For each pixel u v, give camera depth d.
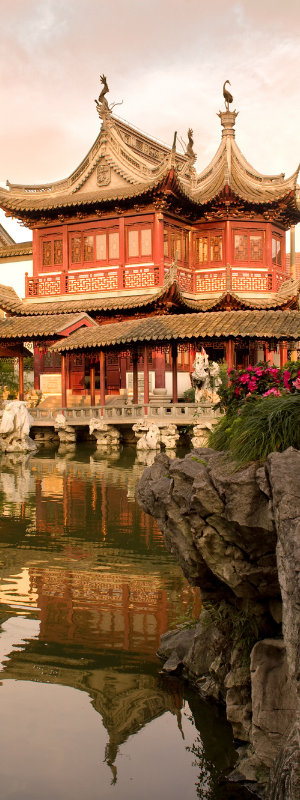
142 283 45.44
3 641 9.57
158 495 7.73
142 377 45.53
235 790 6.18
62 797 6.19
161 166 43.69
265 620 6.85
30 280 50.16
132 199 44.59
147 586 11.95
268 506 5.86
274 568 6.36
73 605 11.01
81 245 48.22
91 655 9.09
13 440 34.53
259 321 34.12
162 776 6.48
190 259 47.56
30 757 6.89
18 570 12.97
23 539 15.51
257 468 6.18
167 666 8.62
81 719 7.56
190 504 6.57
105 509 19.00
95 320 47.59
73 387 48.56
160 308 41.59
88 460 30.58
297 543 4.98
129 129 50.41
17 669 8.73
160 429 34.53
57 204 46.81
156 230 44.69
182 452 32.06
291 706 6.21
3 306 49.31
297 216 47.78
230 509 6.12
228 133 47.62
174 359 36.56
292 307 44.22
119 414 36.53
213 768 6.63
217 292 46.59
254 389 8.34
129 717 7.55
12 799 6.24
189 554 7.08
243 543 6.38
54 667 8.77
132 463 29.22
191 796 6.20
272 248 46.88
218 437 8.32
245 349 45.91
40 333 41.03
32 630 9.97
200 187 48.06
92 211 47.31
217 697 7.74
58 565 13.32
